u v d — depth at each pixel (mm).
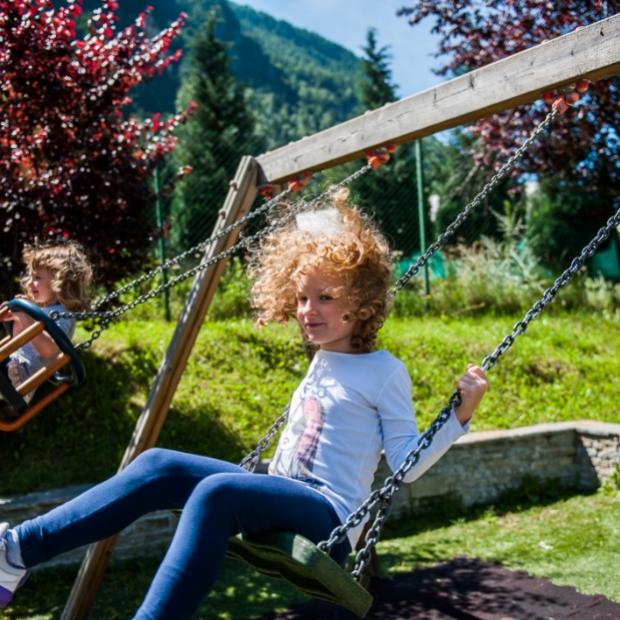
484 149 11461
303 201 4133
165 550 6199
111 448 7012
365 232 2545
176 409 7566
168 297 9578
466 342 9617
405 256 13516
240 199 5207
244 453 7238
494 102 3768
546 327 10641
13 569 2162
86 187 6289
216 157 14570
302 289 2451
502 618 4934
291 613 5141
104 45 6523
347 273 2420
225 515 2051
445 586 5531
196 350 8438
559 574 5648
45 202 6152
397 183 13906
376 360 2416
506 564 5934
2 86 6094
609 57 3266
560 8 8164
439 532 6820
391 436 2314
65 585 5664
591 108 9188
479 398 2291
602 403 8852
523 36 8594
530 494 7633
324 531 2172
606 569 5688
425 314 11133
